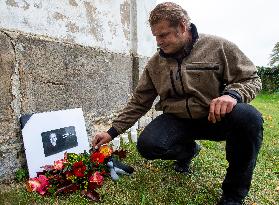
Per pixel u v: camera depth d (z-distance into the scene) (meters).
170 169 3.02
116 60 4.09
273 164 3.55
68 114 3.25
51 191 2.51
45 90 3.04
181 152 2.66
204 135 2.62
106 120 3.91
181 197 2.51
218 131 2.51
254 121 2.13
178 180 2.82
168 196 2.52
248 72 2.27
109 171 2.85
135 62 4.50
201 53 2.33
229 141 2.24
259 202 2.54
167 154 2.48
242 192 2.26
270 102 11.84
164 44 2.24
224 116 2.19
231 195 2.27
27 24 2.86
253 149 2.17
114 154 3.09
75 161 2.69
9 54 2.69
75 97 3.40
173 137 2.46
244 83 2.24
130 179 2.80
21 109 2.83
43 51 3.00
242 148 2.18
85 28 3.56
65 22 3.28
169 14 2.15
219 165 3.31
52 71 3.10
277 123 6.41
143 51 4.64
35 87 2.94
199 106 2.39
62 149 3.10
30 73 2.88
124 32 4.30
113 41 4.07
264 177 3.09
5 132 2.70
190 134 2.61
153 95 2.70
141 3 4.57
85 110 3.56
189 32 2.30
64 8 3.27
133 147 3.63
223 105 2.02
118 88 4.16
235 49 2.32
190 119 2.53
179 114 2.49
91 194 2.46
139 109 2.69
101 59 3.79
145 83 2.62
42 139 2.93
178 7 2.20
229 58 2.31
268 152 4.02
